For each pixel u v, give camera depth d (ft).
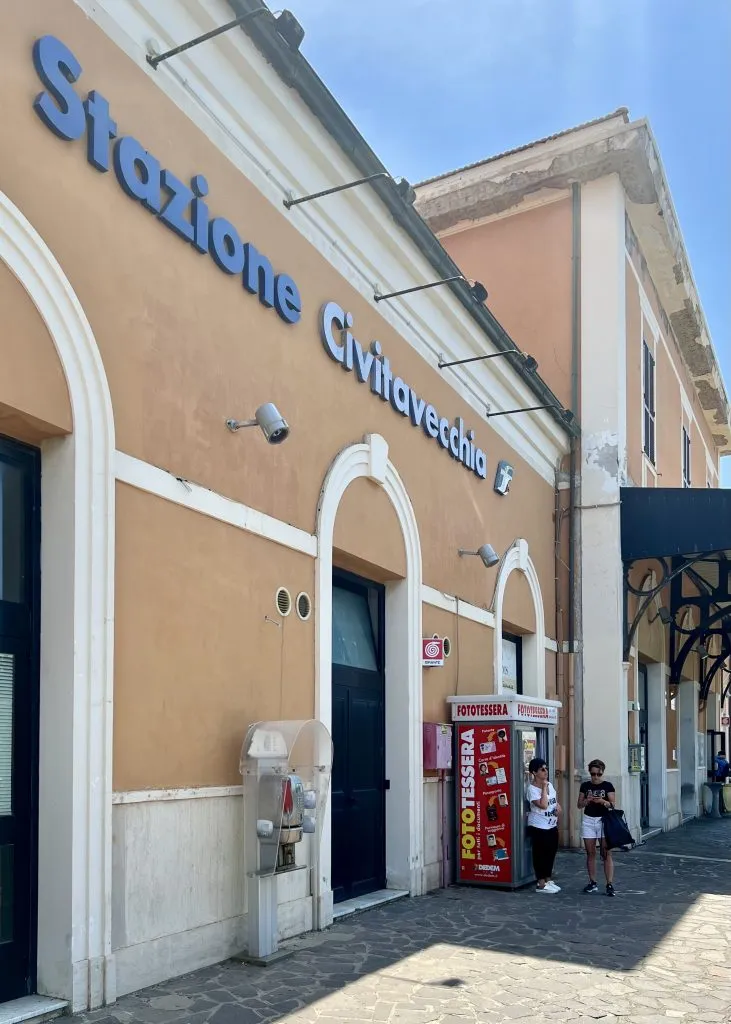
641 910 29.58
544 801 33.24
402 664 31.63
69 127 17.34
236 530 21.93
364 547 28.86
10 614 16.53
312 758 22.97
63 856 16.20
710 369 79.15
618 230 51.19
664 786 60.49
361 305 29.68
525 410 41.06
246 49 22.53
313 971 20.48
